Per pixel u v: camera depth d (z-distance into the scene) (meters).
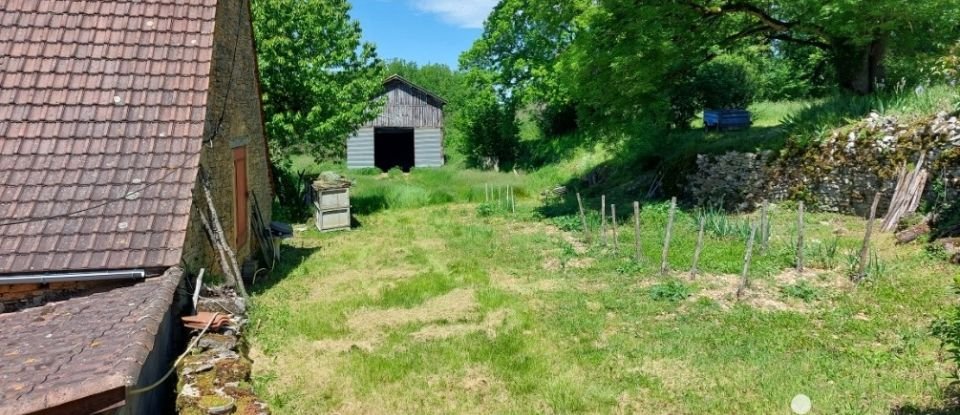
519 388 6.91
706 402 6.37
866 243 9.73
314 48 20.77
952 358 5.98
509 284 11.34
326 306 10.17
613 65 17.55
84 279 6.42
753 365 7.17
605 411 6.32
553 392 6.76
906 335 7.63
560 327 8.77
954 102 13.14
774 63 28.11
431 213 21.64
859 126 14.79
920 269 10.20
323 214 18.19
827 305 9.02
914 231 11.69
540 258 13.31
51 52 8.41
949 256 10.29
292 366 7.72
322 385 7.16
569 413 6.32
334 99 20.72
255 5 19.61
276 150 20.67
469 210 21.98
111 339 4.58
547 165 32.62
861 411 5.91
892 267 10.38
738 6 17.61
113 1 9.16
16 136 7.51
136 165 7.55
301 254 14.94
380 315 9.75
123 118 7.98
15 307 6.43
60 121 7.79
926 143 12.93
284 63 19.39
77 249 6.54
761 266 11.09
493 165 36.97
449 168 36.34
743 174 17.73
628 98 18.89
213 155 9.84
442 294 10.83
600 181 25.47
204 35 9.05
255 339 8.56
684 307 9.33
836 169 15.16
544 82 35.12
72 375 3.77
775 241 12.93
